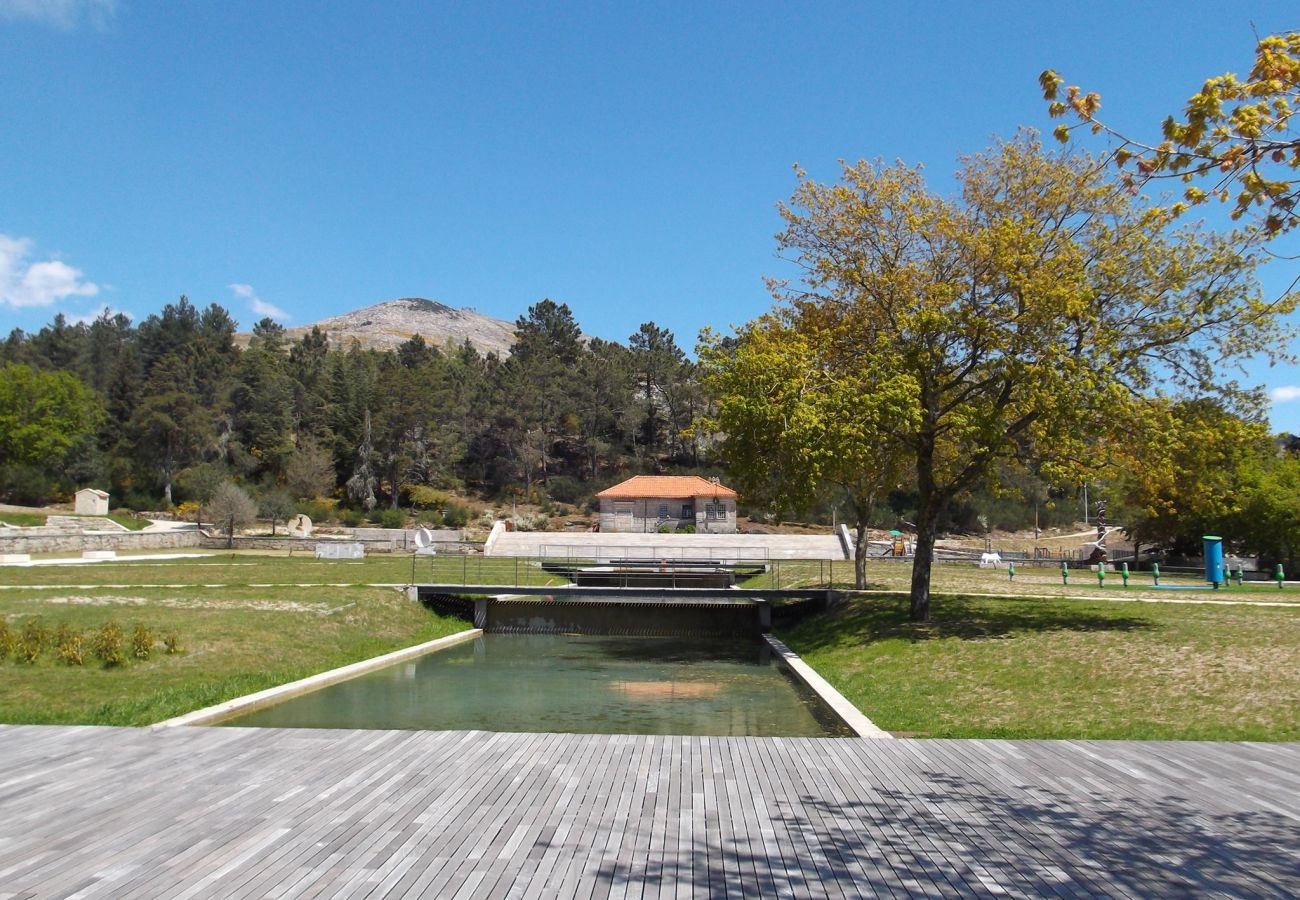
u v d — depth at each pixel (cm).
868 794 968
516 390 10581
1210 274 2172
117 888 685
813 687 2091
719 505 7469
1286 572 4453
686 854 773
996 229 2303
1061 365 2128
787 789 986
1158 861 758
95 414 9281
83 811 891
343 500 9819
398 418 9856
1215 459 2273
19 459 8450
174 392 9319
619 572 4294
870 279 2512
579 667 2666
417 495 9794
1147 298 2180
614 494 7525
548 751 1169
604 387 11225
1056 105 746
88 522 6688
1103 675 1759
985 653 2058
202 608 2777
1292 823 863
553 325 13462
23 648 2033
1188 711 1483
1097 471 2292
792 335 2658
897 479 3503
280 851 773
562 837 816
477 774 1045
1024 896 682
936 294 2322
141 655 2142
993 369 2356
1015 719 1558
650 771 1065
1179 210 740
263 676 2208
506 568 4638
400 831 830
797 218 2616
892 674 2056
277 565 4591
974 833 834
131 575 3769
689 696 2162
